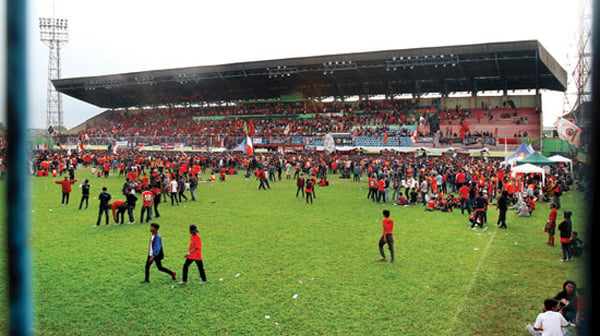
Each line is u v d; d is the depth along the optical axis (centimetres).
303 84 7438
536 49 5031
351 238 1716
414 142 5466
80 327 895
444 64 5594
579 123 3738
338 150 5659
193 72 6875
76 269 1289
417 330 888
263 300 1051
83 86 7775
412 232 1844
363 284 1166
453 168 3522
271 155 5684
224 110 7994
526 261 1392
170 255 1456
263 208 2477
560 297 942
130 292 1102
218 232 1822
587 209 369
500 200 1972
